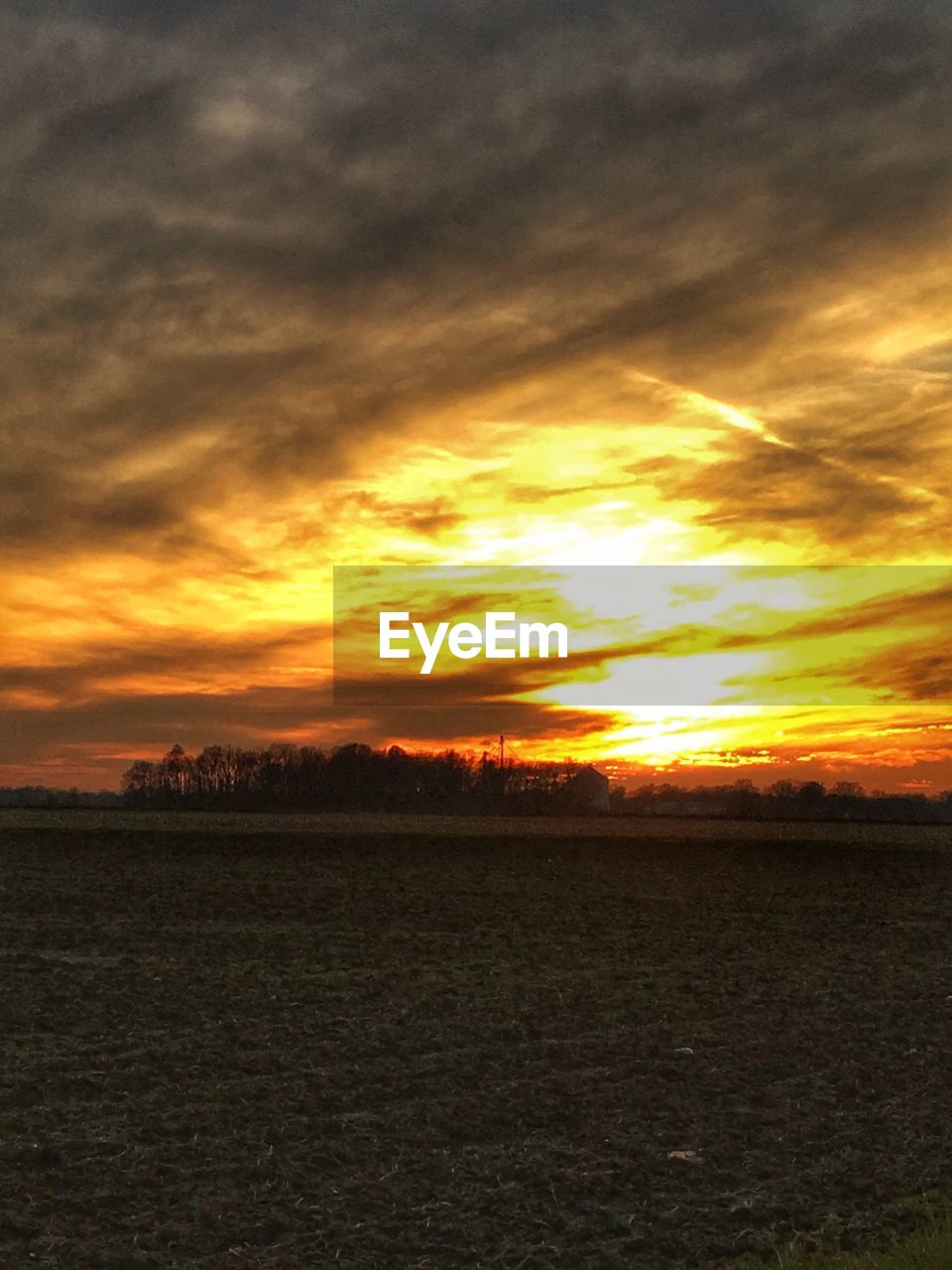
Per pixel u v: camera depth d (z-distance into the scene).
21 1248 8.55
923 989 19.94
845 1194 10.05
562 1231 9.17
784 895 34.34
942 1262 7.75
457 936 25.34
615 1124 11.92
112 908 28.91
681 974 21.11
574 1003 18.09
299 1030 15.86
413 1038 15.48
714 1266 8.49
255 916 27.97
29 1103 12.23
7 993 18.02
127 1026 16.02
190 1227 9.02
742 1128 11.84
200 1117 11.80
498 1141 11.36
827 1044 15.56
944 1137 11.57
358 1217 9.34
